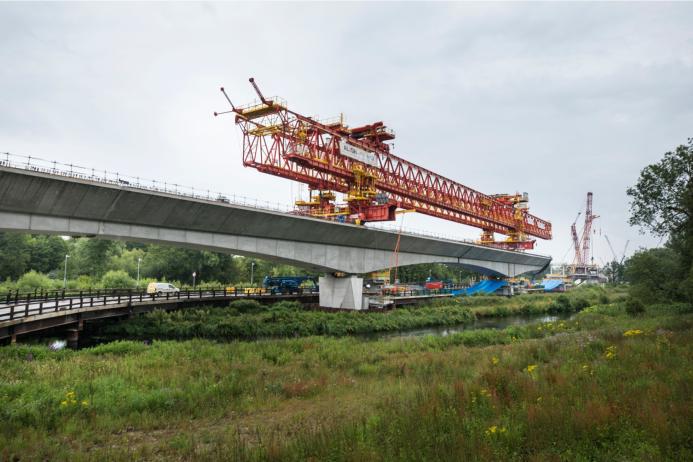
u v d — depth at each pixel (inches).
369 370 856.3
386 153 2566.4
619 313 1817.2
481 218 3590.1
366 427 413.1
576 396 454.0
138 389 676.7
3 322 994.7
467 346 1235.9
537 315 2493.8
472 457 310.8
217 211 1517.0
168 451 415.8
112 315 1512.1
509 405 450.9
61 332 1362.0
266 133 2050.9
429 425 388.8
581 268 6417.3
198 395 634.2
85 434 465.1
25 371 773.3
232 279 3954.2
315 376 802.2
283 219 1729.8
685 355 635.5
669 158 1333.7
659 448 307.4
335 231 1982.0
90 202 1232.2
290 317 1790.1
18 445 417.1
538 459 297.1
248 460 354.9
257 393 645.3
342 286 2166.6
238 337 1546.5
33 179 1096.2
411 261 2618.1
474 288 3553.2
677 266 1734.7
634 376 536.1
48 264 3777.1
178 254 3688.5
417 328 1915.6
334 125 2397.9
